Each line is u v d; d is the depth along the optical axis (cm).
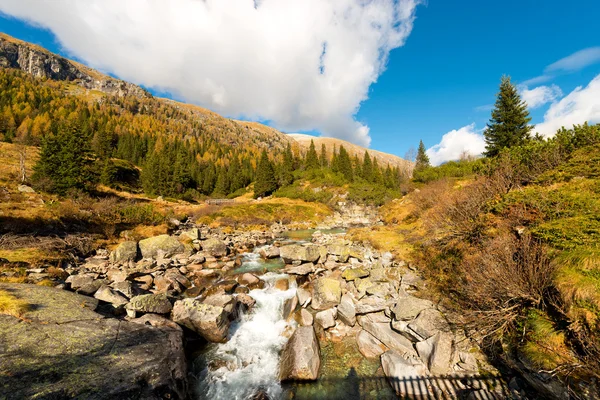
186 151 9875
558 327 569
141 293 1147
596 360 457
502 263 720
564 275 581
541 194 879
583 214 701
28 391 450
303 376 707
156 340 698
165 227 2473
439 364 673
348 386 690
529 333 603
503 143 2739
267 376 739
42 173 3073
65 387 474
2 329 598
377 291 1054
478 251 953
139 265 1495
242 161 11625
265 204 5316
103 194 3944
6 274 1033
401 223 2369
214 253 1934
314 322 958
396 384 668
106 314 845
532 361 553
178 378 609
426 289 1023
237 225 3697
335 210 5744
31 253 1306
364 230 2386
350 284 1168
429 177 3756
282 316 1017
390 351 775
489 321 688
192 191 7288
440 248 1228
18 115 8612
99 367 546
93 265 1425
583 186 840
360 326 929
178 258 1712
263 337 908
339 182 6706
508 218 928
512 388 594
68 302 798
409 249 1475
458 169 3525
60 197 2809
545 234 698
